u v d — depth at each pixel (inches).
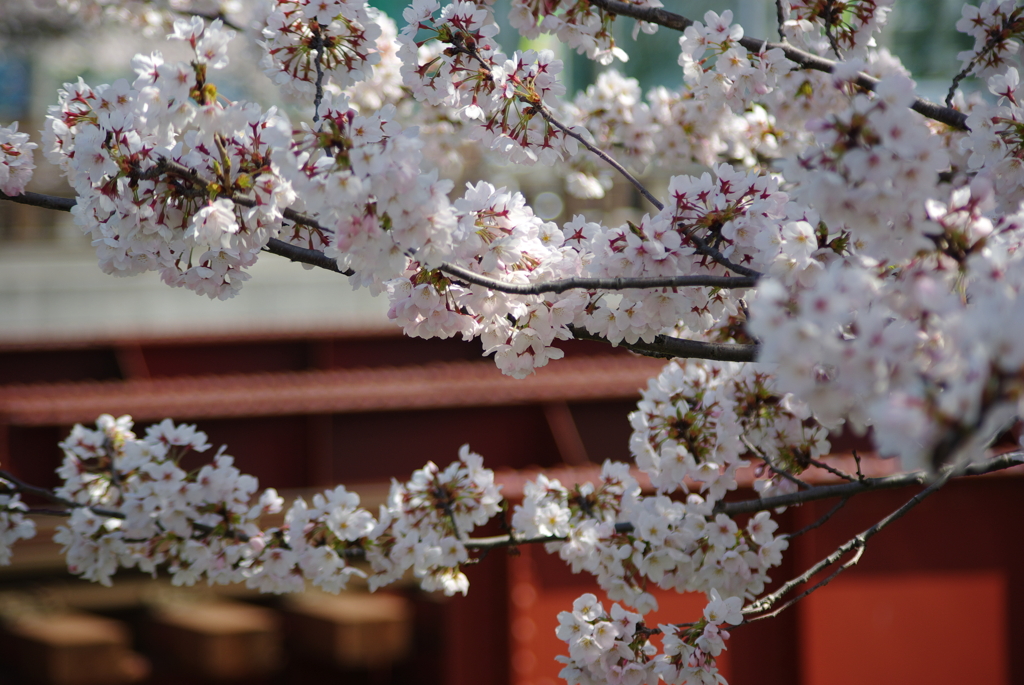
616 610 101.5
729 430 116.8
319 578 121.7
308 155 68.4
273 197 77.3
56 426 220.7
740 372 123.5
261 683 290.7
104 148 78.2
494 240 82.0
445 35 98.4
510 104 100.1
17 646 265.3
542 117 101.7
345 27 93.1
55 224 494.6
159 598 298.8
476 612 200.8
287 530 125.3
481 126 102.4
